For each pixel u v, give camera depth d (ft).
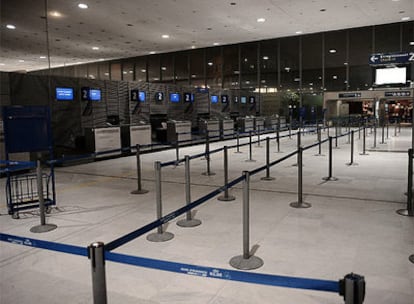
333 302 8.61
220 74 75.56
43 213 14.60
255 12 44.42
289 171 26.40
